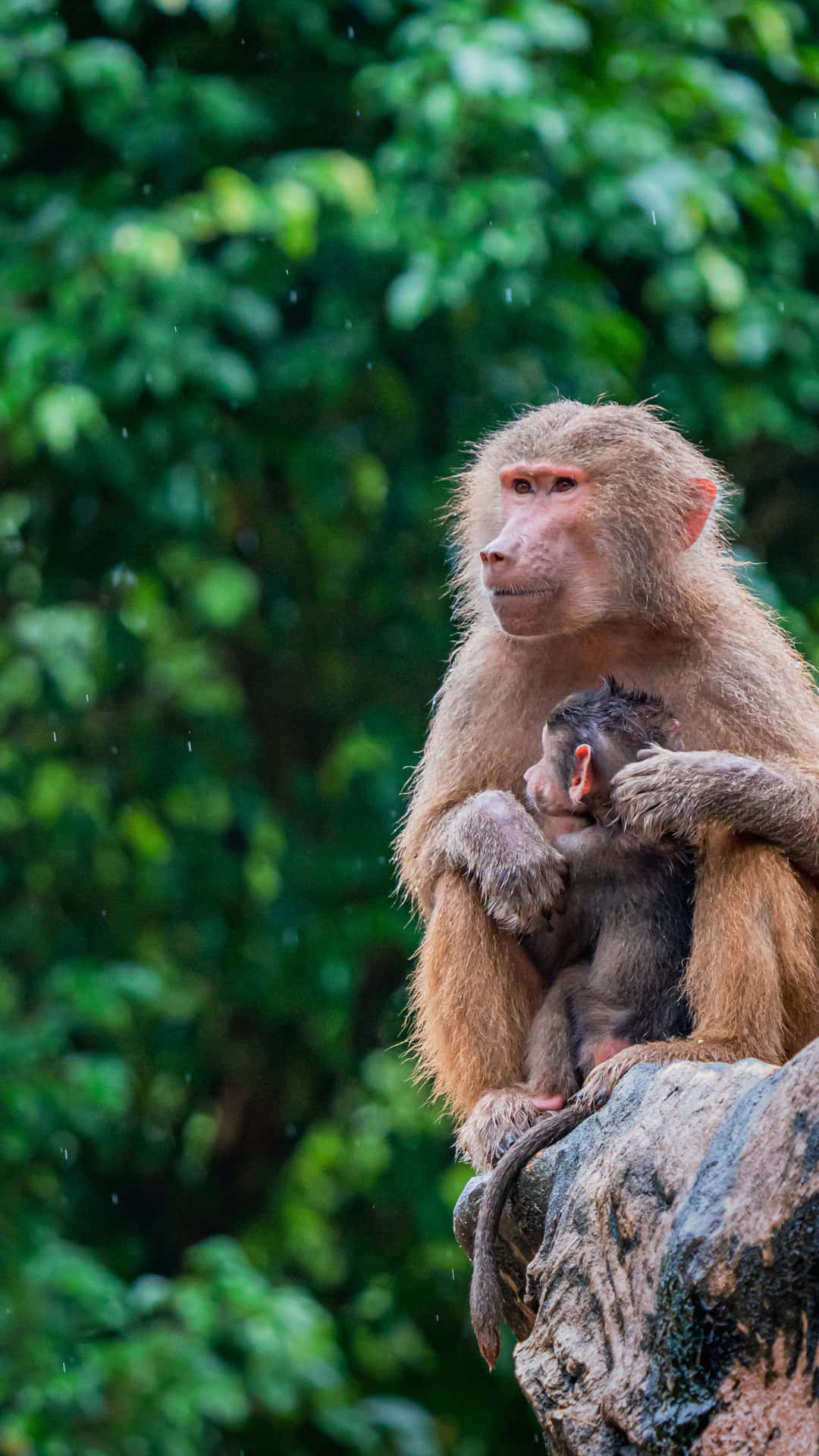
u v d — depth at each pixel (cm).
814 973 661
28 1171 1393
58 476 1323
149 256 1159
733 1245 495
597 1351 539
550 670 763
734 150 1312
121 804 1407
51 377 1212
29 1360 1218
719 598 754
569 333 1262
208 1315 1260
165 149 1221
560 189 1265
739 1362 491
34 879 1424
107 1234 1524
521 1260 650
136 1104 1526
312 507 1393
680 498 749
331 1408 1365
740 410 1316
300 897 1367
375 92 1261
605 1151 571
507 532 744
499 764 763
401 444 1352
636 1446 512
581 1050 685
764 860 657
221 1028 1500
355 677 1467
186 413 1249
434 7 1260
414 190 1222
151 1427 1215
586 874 704
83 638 1383
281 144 1302
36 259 1220
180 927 1464
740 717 721
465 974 702
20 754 1377
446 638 1433
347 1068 1505
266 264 1239
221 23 1288
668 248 1233
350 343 1252
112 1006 1289
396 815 1356
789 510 1473
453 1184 1405
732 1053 635
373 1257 1558
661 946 693
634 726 705
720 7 1331
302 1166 1568
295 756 1502
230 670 1484
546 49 1273
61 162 1305
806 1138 489
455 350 1294
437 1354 1580
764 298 1291
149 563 1342
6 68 1194
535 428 768
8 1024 1308
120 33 1291
